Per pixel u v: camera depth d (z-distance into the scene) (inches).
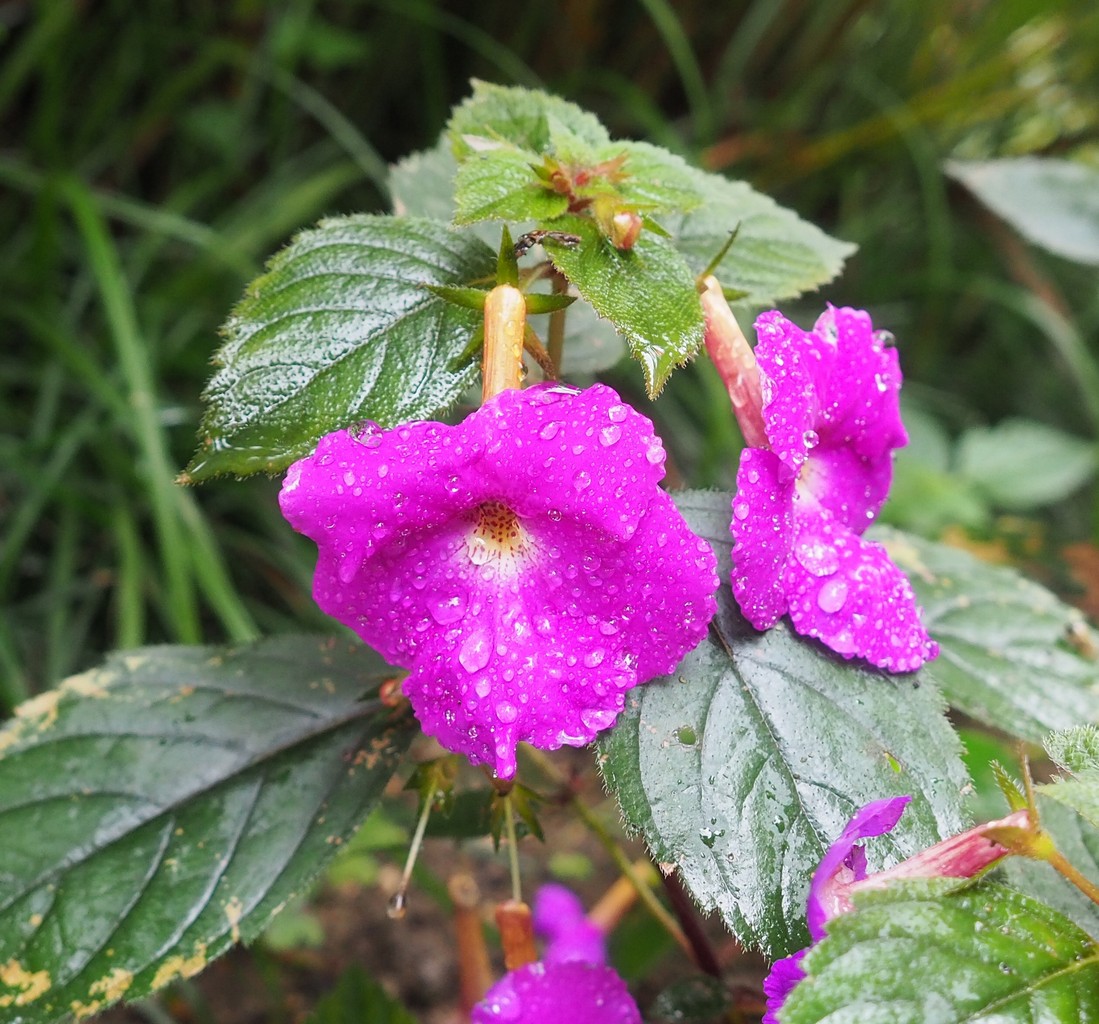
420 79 15.2
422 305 4.7
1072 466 14.0
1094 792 3.8
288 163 14.5
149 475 9.9
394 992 9.3
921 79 16.2
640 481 3.8
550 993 5.4
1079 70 16.1
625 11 15.3
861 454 5.0
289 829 5.2
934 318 16.7
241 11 14.2
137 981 4.7
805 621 4.5
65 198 12.2
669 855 4.1
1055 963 3.7
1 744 5.3
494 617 4.0
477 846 9.3
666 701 4.4
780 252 5.8
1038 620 6.0
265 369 4.5
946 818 4.3
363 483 3.8
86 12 14.1
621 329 4.1
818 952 3.6
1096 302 18.0
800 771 4.3
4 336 12.7
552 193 4.6
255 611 11.7
